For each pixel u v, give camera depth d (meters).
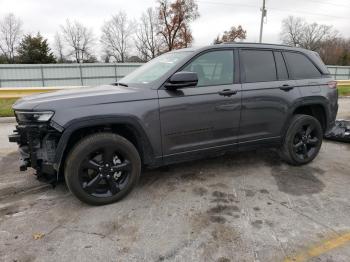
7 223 2.96
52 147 3.12
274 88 4.07
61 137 2.95
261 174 4.19
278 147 4.45
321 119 4.77
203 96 3.56
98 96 3.12
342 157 4.96
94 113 3.02
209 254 2.47
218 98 3.65
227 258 2.42
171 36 47.03
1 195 3.57
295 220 2.97
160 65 3.81
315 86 4.47
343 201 3.37
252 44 4.09
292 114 4.29
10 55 52.97
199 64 3.62
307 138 4.48
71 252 2.51
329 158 4.90
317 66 4.63
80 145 3.09
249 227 2.85
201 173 4.21
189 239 2.67
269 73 4.11
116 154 3.32
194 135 3.61
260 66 4.06
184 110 3.47
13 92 11.95
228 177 4.07
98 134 3.18
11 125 8.08
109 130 3.33
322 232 2.76
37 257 2.45
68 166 3.08
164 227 2.87
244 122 3.90
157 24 47.84
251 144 4.06
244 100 3.83
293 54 4.43
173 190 3.68
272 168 4.41
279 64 4.23
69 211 3.19
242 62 3.93
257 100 3.93
